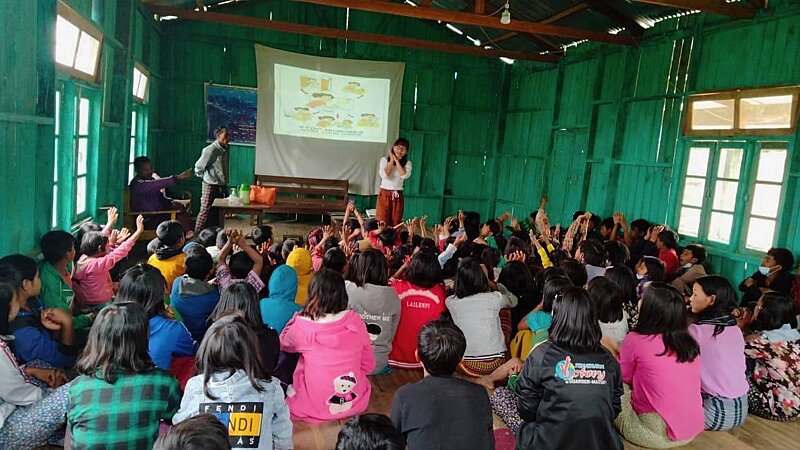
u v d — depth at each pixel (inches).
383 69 368.5
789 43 184.4
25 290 92.8
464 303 120.2
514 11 306.0
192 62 341.4
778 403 113.8
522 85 372.8
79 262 129.6
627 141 270.2
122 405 65.9
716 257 214.2
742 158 203.8
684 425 93.9
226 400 66.2
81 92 179.0
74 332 110.0
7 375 79.9
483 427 70.6
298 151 362.3
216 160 271.9
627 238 230.1
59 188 162.7
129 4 218.1
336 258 131.1
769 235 194.2
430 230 372.8
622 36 258.8
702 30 221.9
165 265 135.0
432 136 391.2
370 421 50.4
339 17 361.1
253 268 138.6
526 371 84.4
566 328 81.6
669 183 241.3
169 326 91.0
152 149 318.7
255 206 267.1
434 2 348.8
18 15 116.6
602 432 79.1
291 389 99.3
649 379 94.1
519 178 373.1
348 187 374.9
